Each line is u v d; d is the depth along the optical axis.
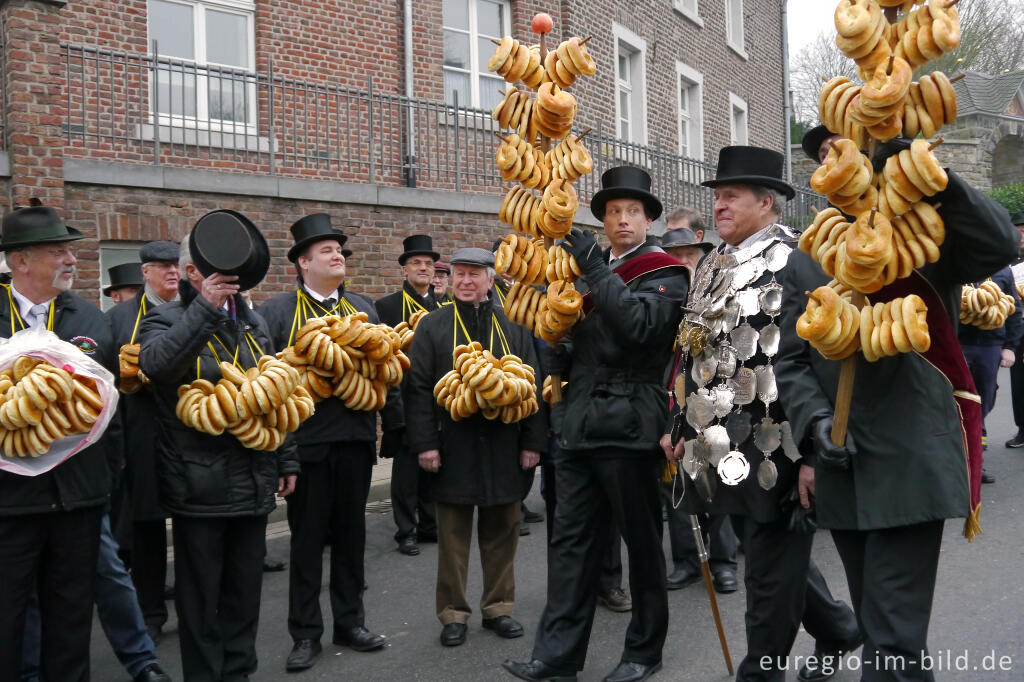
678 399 3.72
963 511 2.69
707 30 16.38
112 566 4.13
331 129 10.04
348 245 9.08
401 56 10.67
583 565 3.98
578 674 4.18
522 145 3.98
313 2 9.98
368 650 4.57
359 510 4.57
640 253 4.03
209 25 9.41
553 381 4.24
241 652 3.86
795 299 3.11
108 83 8.58
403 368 4.77
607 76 13.20
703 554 3.88
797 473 3.32
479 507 4.83
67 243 3.63
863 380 2.80
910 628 2.74
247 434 3.69
